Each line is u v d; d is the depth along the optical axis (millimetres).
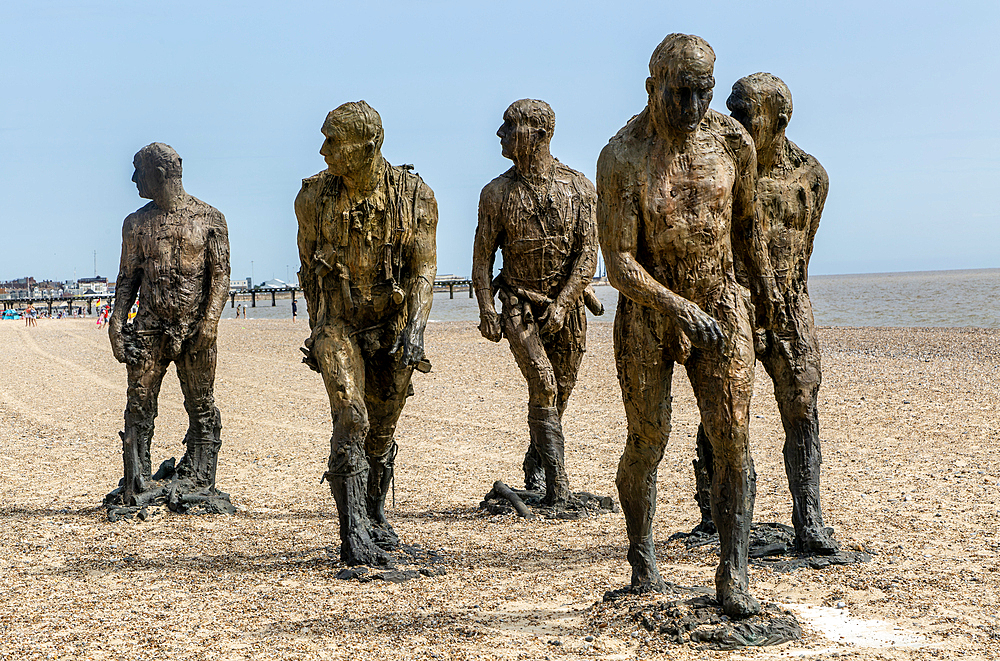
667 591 6180
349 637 5816
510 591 6770
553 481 9617
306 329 47375
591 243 9734
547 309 9609
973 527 8352
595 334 35594
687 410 16062
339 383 7312
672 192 5496
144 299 9688
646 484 6121
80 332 49688
